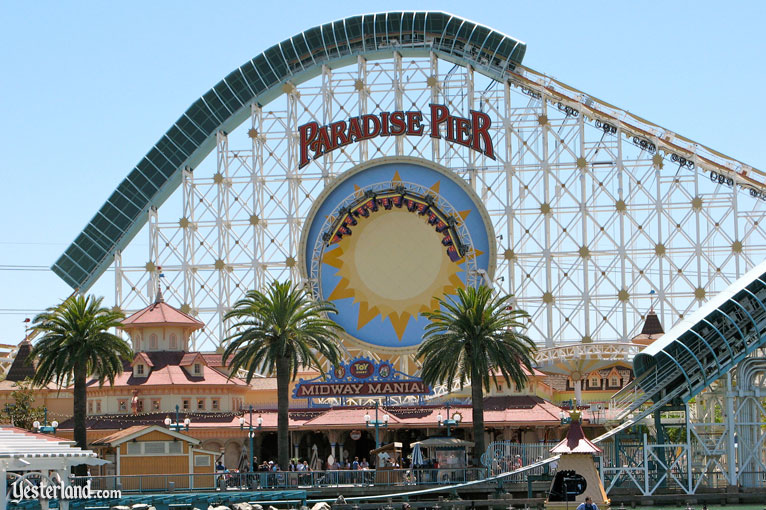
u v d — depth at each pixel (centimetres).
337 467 11388
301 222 14850
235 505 8800
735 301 10031
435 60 14788
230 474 10231
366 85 14912
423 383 11456
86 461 8975
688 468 9888
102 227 15200
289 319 10844
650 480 10225
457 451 10744
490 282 13938
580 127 14475
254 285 14638
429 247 14238
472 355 10488
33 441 9375
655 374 10419
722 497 9719
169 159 15112
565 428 12619
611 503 9588
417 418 12175
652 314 15325
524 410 12244
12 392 13225
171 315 13125
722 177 14488
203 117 15038
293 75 14950
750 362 10169
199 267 14888
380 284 14238
